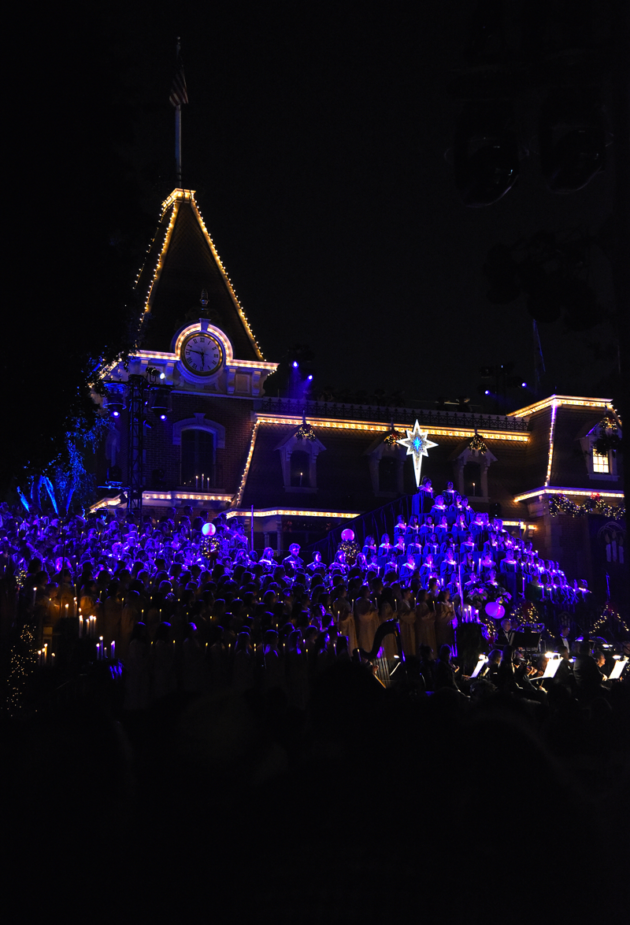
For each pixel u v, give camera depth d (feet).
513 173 22.72
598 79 21.44
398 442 129.70
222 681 51.26
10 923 7.97
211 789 9.54
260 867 7.27
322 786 8.00
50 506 124.26
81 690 32.86
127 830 8.63
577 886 7.47
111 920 8.24
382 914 6.83
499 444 140.46
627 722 20.54
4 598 50.08
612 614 107.24
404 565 95.30
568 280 25.18
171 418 119.03
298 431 124.36
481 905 7.02
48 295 33.09
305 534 122.01
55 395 35.27
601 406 139.13
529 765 8.07
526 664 55.26
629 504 17.35
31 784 8.32
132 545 79.66
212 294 126.00
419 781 7.92
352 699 10.16
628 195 17.10
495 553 105.40
